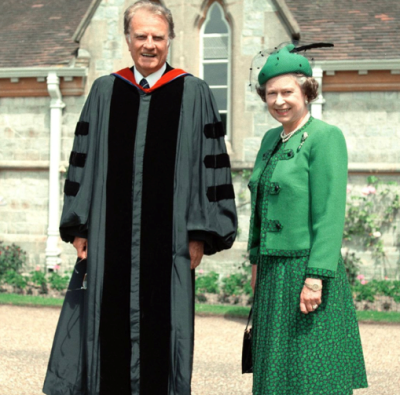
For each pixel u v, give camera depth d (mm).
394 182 9648
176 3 10078
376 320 7254
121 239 3402
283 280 3055
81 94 10383
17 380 4883
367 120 9695
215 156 3482
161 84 3498
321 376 2908
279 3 9664
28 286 9266
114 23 10227
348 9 10609
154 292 3371
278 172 3100
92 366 3381
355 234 9742
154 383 3348
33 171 10625
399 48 9734
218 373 5191
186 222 3396
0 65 10719
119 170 3438
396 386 4855
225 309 7777
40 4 12594
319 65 9539
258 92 3266
